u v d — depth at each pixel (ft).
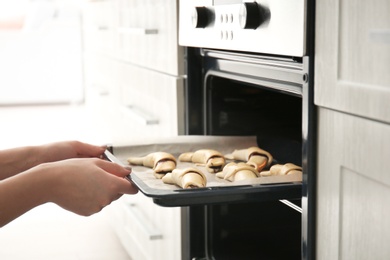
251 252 4.14
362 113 2.38
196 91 4.53
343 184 2.59
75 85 17.57
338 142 2.60
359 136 2.44
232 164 3.48
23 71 17.29
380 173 2.31
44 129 14.74
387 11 2.21
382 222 2.34
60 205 2.97
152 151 4.05
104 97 7.70
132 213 6.00
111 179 2.91
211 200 2.76
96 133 8.44
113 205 7.54
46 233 8.63
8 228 8.85
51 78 17.46
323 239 2.76
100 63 7.91
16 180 2.92
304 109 2.82
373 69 2.31
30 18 16.98
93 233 8.62
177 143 4.10
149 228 5.41
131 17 5.95
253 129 4.41
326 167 2.70
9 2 17.02
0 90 17.28
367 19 2.33
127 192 2.94
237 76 3.80
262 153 3.74
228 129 4.39
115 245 8.13
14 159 3.60
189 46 4.31
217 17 3.73
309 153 2.79
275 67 3.25
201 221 4.28
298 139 4.48
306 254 2.86
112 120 7.23
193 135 4.54
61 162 3.02
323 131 2.72
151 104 5.41
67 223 9.05
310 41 2.74
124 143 4.00
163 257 5.16
